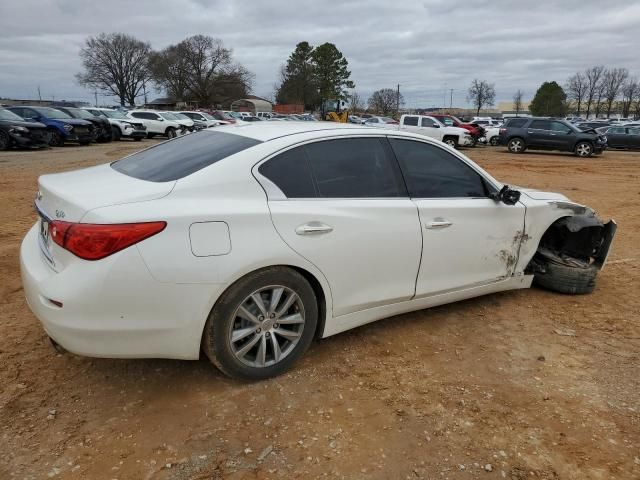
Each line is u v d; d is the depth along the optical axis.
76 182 3.17
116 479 2.43
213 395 3.10
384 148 3.72
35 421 2.83
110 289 2.64
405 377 3.38
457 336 3.99
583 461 2.65
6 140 18.50
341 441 2.74
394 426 2.87
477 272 4.18
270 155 3.19
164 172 3.14
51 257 2.90
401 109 93.31
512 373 3.48
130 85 92.75
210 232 2.84
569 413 3.05
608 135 29.48
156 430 2.78
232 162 3.07
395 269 3.63
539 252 5.05
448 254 3.91
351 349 3.72
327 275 3.30
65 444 2.66
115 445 2.66
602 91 82.19
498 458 2.65
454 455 2.66
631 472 2.58
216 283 2.85
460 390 3.25
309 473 2.51
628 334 4.12
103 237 2.63
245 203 3.01
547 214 4.62
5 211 7.95
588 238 5.12
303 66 93.88
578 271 4.84
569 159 21.88
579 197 11.40
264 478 2.47
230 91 91.75
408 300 3.82
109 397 3.06
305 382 3.27
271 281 3.08
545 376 3.46
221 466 2.54
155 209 2.76
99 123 24.88
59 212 2.85
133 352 2.82
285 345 3.32
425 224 3.73
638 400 3.21
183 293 2.79
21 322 3.97
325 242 3.24
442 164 4.00
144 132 27.33
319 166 3.38
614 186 13.35
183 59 87.69
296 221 3.12
